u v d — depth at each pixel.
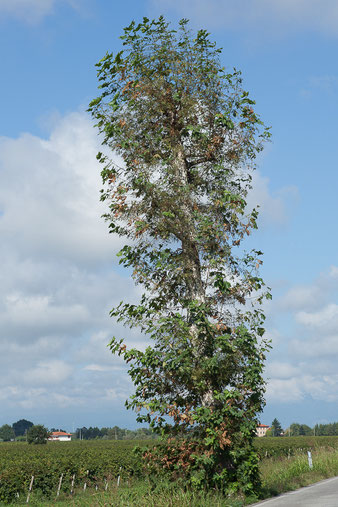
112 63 18.59
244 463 16.56
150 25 18.48
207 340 17.44
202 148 19.14
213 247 18.00
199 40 19.14
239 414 16.55
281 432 194.12
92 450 53.62
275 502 15.30
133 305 18.16
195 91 19.11
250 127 19.16
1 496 26.86
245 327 17.56
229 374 17.39
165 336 17.30
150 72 19.11
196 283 18.38
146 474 17.52
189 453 17.06
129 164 18.89
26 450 65.25
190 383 17.44
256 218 18.34
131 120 18.97
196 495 15.52
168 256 18.30
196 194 18.81
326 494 16.61
